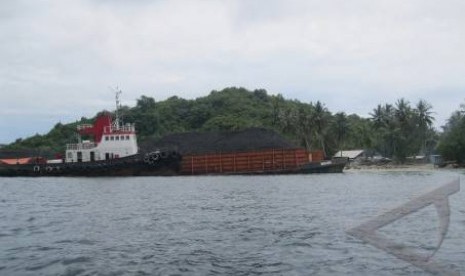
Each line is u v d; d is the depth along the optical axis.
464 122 126.62
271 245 20.66
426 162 149.50
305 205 37.75
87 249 20.12
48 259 18.20
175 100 189.88
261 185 64.44
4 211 35.75
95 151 98.06
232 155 104.00
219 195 48.59
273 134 115.75
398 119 141.00
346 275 15.40
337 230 24.39
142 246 20.75
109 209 36.06
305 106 173.00
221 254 18.97
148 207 37.12
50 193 54.06
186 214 32.28
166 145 116.38
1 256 18.80
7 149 146.00
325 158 138.62
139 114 168.00
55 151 139.50
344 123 148.00
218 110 174.50
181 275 15.91
